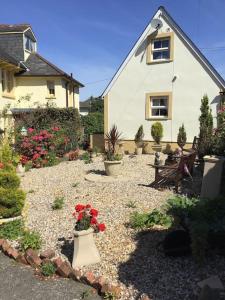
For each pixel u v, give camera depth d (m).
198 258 4.52
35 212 7.50
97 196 8.38
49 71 22.72
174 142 16.58
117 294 4.14
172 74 16.38
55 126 16.69
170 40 16.23
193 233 4.53
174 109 16.47
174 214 5.43
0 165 8.33
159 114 17.14
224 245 4.75
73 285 4.55
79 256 4.96
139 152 16.58
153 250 5.16
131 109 17.66
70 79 24.41
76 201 8.10
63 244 5.72
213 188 7.35
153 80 16.92
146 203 7.54
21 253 5.48
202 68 15.62
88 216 5.17
